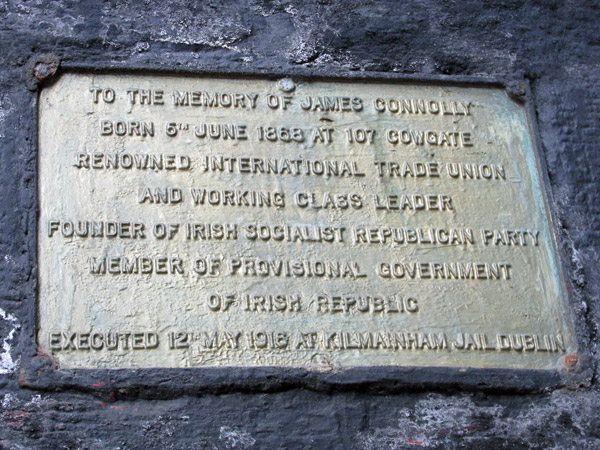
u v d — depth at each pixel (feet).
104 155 3.85
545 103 4.41
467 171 4.12
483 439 3.59
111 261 3.64
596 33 4.66
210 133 3.99
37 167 3.80
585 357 3.78
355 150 4.08
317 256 3.79
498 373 3.69
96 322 3.54
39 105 3.94
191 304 3.61
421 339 3.70
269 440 3.45
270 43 4.31
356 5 4.49
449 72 4.41
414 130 4.18
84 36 4.13
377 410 3.58
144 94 4.03
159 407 3.45
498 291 3.86
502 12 4.63
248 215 3.83
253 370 3.52
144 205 3.78
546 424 3.65
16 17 4.13
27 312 3.52
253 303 3.65
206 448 3.41
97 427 3.38
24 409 3.38
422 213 3.97
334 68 4.29
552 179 4.20
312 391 3.56
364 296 3.74
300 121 4.10
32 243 3.64
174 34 4.23
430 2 4.58
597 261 4.02
